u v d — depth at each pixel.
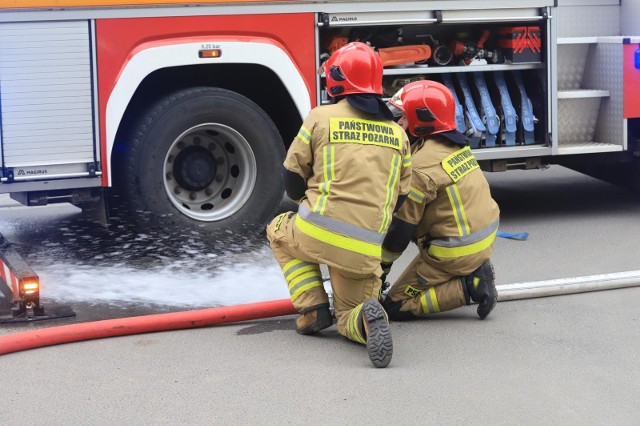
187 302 5.34
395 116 5.05
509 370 4.20
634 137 7.46
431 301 4.87
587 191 8.61
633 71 7.32
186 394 3.96
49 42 5.75
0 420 3.72
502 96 7.10
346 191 4.37
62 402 3.89
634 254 6.31
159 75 6.29
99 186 5.98
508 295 5.29
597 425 3.62
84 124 5.87
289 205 7.84
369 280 4.52
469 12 6.79
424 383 4.05
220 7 6.09
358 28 6.67
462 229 4.74
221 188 6.51
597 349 4.47
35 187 5.82
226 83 6.46
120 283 5.71
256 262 6.18
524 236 6.77
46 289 5.58
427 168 4.70
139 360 4.38
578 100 7.51
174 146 6.32
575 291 5.43
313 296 4.62
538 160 7.31
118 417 3.73
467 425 3.62
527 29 7.02
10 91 5.71
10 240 6.81
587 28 8.11
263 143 6.42
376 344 4.18
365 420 3.67
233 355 4.43
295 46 6.32
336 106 4.48
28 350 4.52
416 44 6.91
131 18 5.90
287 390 3.98
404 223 4.71
